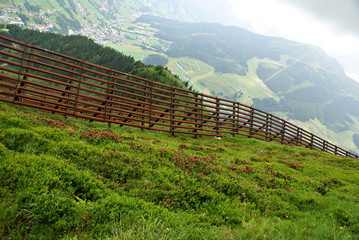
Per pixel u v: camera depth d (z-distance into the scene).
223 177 10.95
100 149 10.14
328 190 12.95
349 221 9.03
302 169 17.05
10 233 4.77
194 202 8.34
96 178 7.93
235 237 6.52
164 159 11.51
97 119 18.39
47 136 9.84
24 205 5.33
